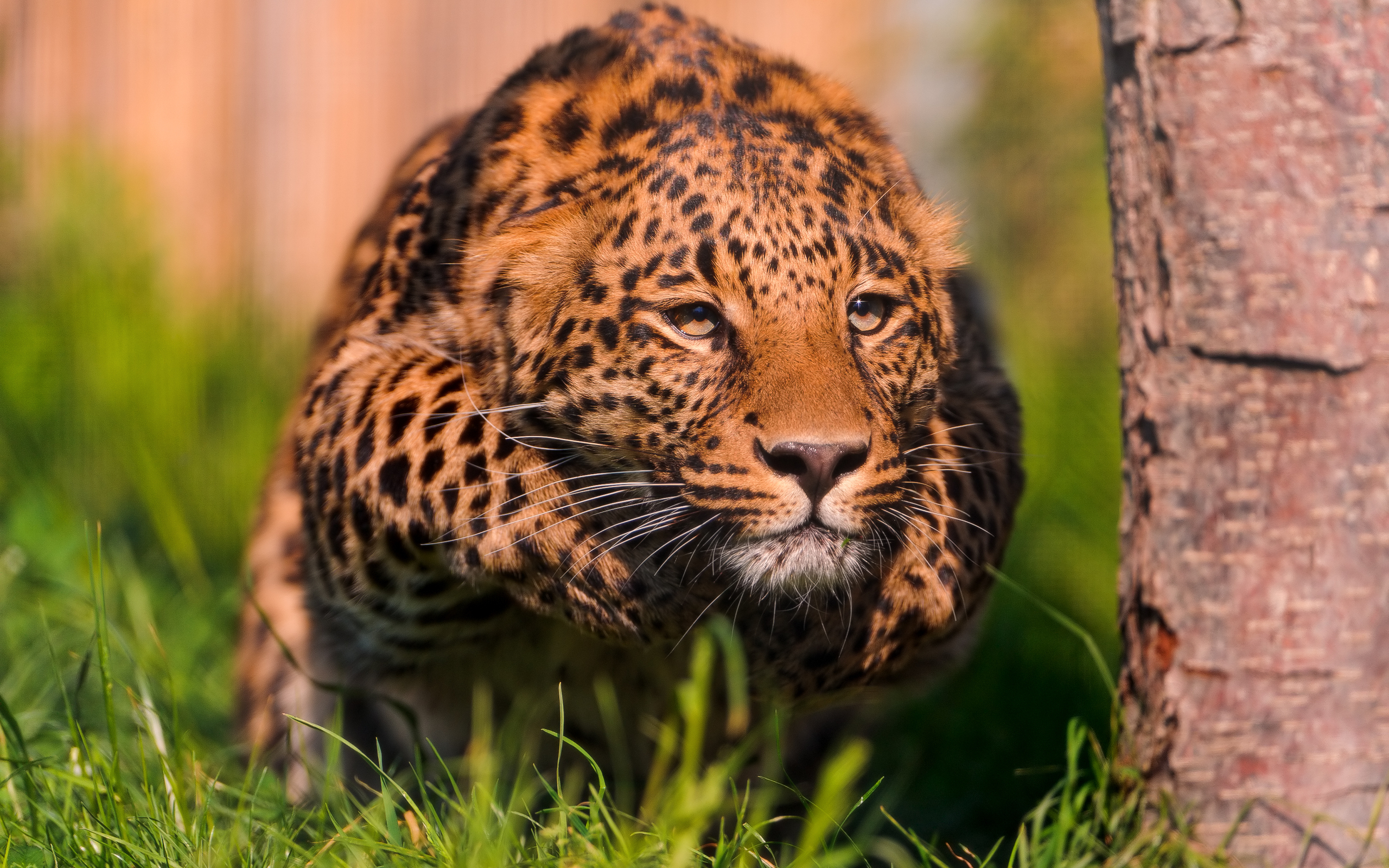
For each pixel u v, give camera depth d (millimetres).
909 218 6453
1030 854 5949
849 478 5711
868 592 6223
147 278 14969
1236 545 5836
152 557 10430
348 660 7105
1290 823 5773
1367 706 5707
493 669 6875
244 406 13742
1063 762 7973
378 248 7789
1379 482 5648
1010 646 9281
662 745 6172
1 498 11109
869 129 6809
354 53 17328
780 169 5910
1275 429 5746
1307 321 5641
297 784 7277
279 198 17203
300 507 6977
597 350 6004
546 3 17359
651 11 7164
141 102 16766
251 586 7555
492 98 6941
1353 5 5555
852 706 7441
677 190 5883
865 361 6023
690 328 5895
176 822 5652
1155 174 5918
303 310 16406
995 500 6668
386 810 5492
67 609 8766
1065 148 15945
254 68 17109
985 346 7461
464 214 6504
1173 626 5984
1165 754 6027
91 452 12719
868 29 16953
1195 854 5711
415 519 6051
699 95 6348
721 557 6000
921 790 7938
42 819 5738
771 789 6805
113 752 5738
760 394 5680
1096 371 13312
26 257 15250
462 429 6043
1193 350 5855
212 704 8320
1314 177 5605
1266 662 5805
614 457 6184
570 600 5973
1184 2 5750
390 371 6402
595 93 6484
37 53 16406
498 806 5867
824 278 5777
